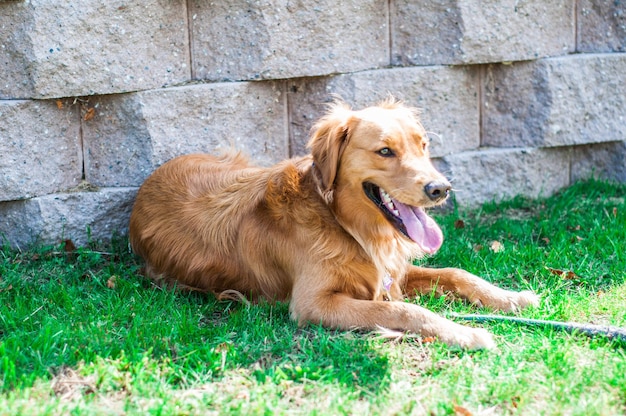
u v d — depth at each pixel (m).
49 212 5.35
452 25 6.05
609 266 5.07
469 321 4.34
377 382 3.61
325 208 4.52
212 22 5.61
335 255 4.45
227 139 5.75
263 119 5.88
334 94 5.48
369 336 4.14
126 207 5.60
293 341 4.11
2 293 4.71
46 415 3.26
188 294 4.94
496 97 6.49
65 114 5.37
